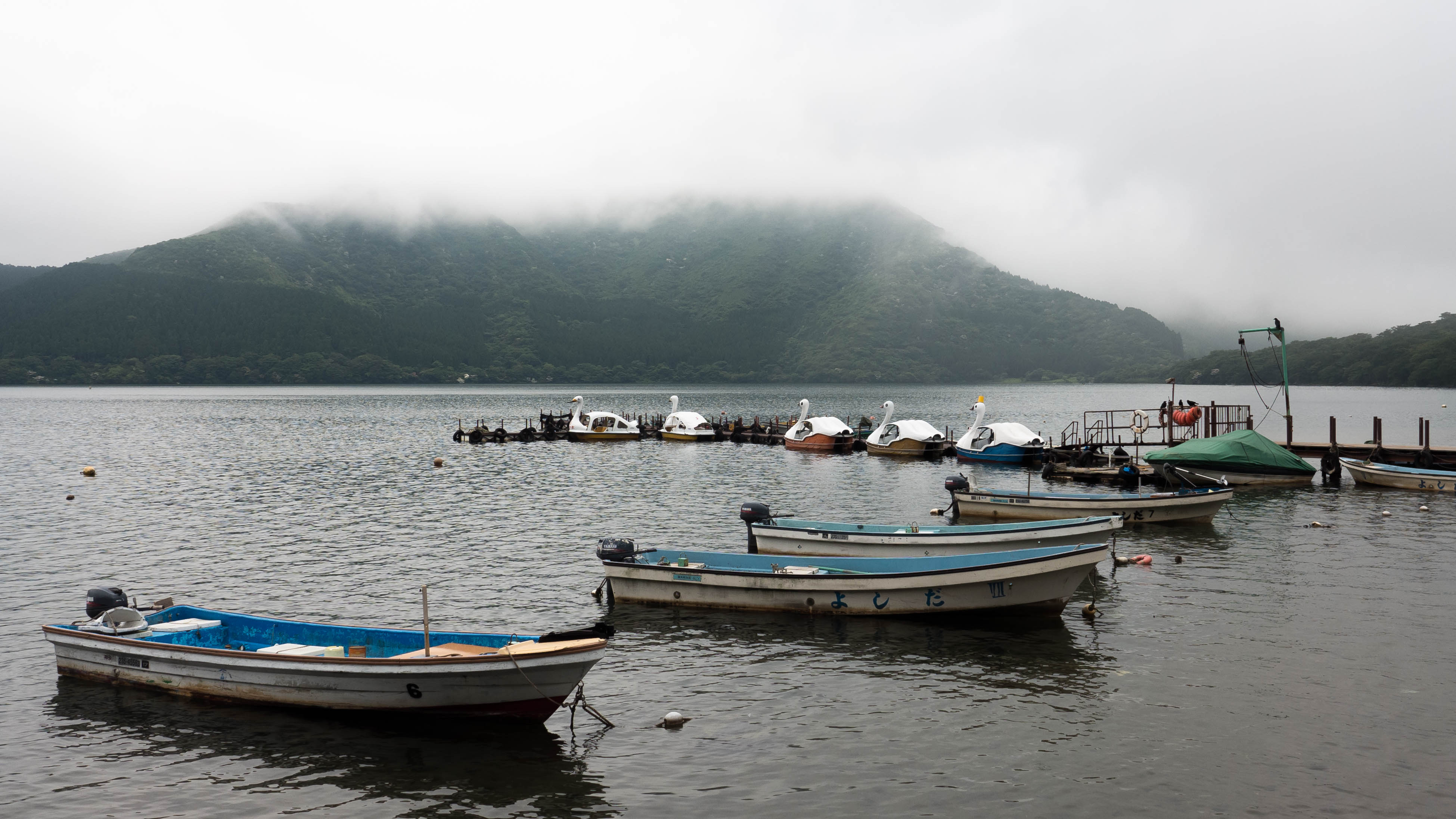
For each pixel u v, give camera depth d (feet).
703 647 75.97
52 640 68.80
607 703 63.98
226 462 234.99
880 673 69.62
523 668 57.26
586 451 272.92
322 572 105.09
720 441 314.96
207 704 63.77
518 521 140.15
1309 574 100.27
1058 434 349.41
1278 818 47.88
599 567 107.14
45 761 55.36
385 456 250.37
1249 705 62.59
